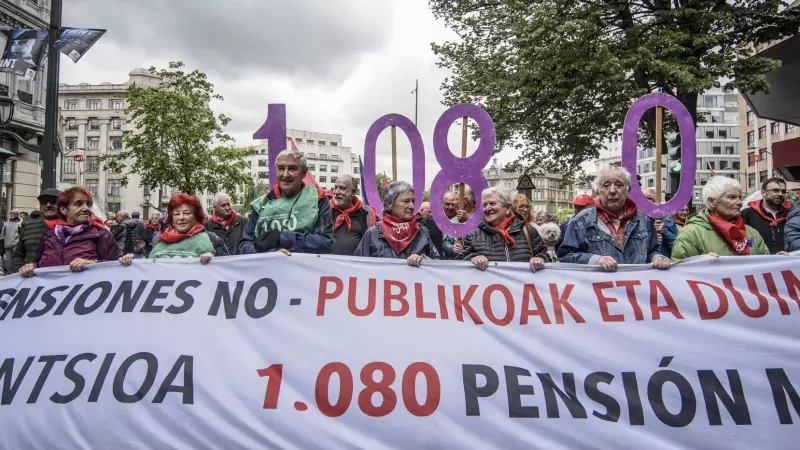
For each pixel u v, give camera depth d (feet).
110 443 11.41
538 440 11.66
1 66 33.17
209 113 97.60
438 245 20.92
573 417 11.85
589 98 65.77
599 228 14.42
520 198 22.48
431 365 12.28
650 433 11.75
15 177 100.01
